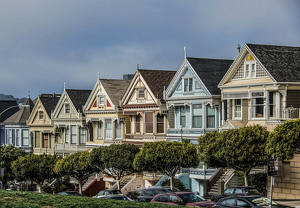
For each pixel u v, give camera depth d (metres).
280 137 33.22
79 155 52.56
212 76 47.31
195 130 47.25
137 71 54.94
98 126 61.56
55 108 67.88
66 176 63.88
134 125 56.22
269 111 40.16
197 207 27.94
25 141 74.31
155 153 41.59
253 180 39.12
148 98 53.44
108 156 47.00
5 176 64.12
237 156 36.28
